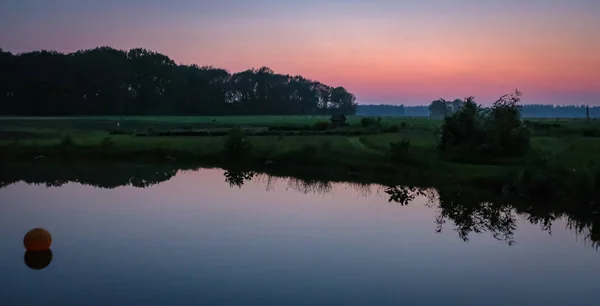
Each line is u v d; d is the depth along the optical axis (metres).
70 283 12.45
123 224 18.69
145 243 16.05
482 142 32.78
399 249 15.93
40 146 43.97
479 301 11.80
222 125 75.94
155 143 46.47
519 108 33.62
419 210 22.30
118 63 126.81
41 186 28.55
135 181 30.88
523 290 12.56
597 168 25.12
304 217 20.33
